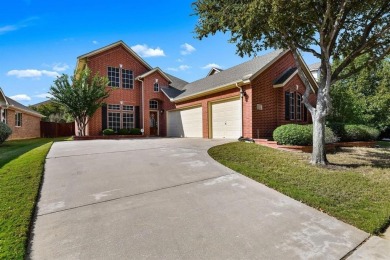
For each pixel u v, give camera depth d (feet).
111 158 26.07
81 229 11.46
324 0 23.47
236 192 16.58
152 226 11.86
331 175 21.76
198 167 22.40
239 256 9.73
